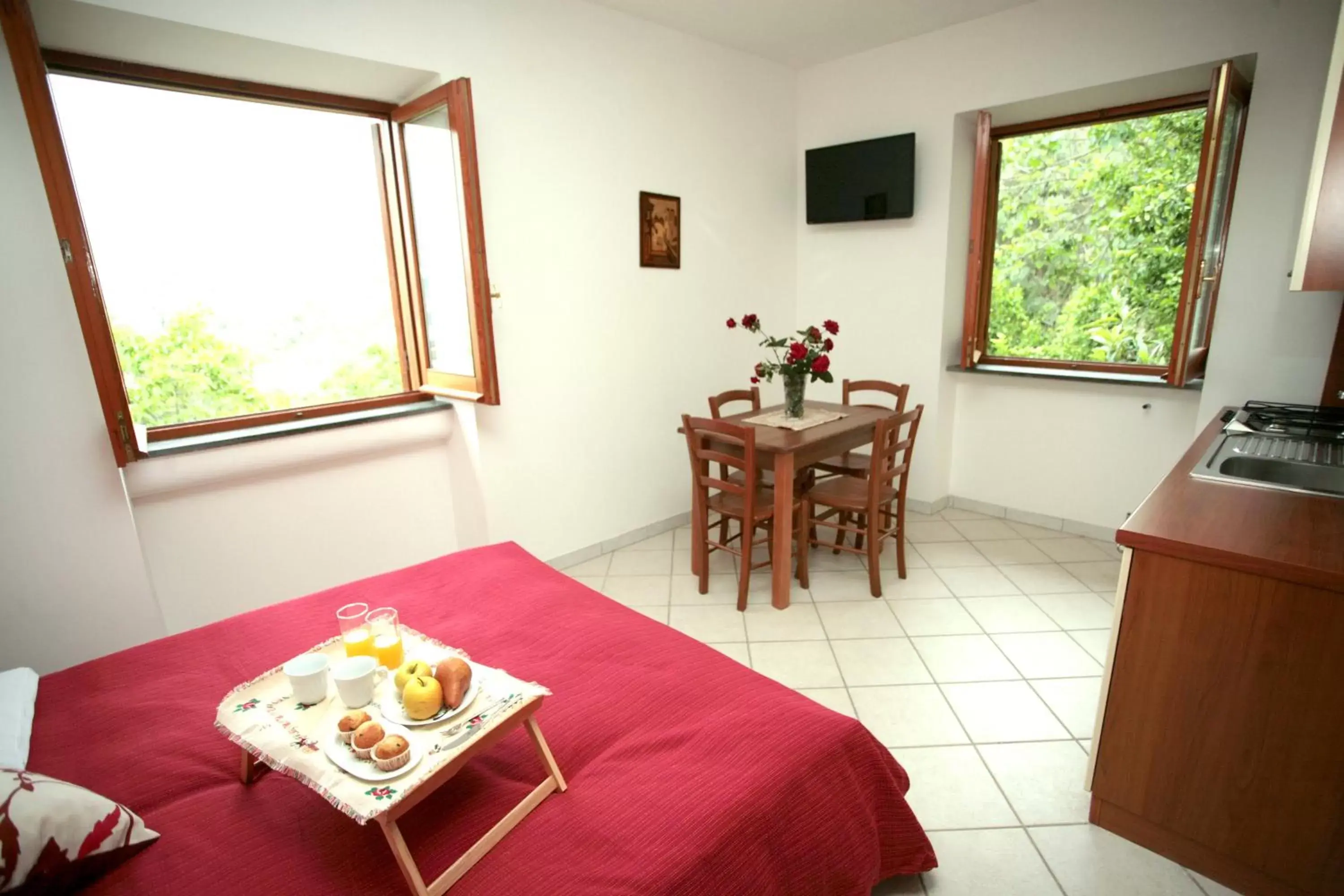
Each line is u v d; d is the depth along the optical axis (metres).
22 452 1.91
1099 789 1.66
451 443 3.06
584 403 3.28
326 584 2.75
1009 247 3.73
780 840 1.15
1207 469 1.89
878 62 3.67
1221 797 1.47
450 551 3.20
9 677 1.48
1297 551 1.33
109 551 2.08
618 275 3.31
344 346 2.91
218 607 2.46
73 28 1.96
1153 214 3.22
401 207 2.88
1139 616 1.51
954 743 2.01
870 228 3.91
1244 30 2.56
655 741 1.30
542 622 1.74
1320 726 1.32
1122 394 3.30
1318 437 2.15
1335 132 1.83
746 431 2.65
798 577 3.12
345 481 2.74
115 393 1.95
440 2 2.49
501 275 2.85
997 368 3.74
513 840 1.07
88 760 1.27
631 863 1.02
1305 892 1.40
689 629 2.71
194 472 2.28
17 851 0.92
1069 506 3.61
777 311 4.26
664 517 3.83
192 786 1.22
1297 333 2.59
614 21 3.07
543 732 1.33
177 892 0.99
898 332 3.90
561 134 2.95
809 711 1.39
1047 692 2.25
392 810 0.94
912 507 4.05
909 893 1.51
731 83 3.67
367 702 1.20
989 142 3.45
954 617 2.76
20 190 1.80
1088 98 3.14
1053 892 1.51
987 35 3.25
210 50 2.18
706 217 3.69
